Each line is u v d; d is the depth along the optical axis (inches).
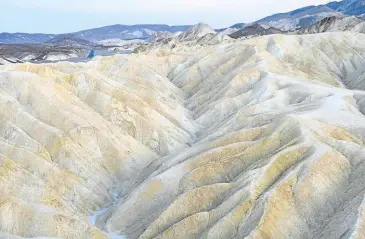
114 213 1611.7
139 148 2162.9
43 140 1915.6
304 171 1336.1
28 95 2178.9
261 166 1419.8
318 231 1185.4
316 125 1596.9
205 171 1556.3
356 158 1398.9
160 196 1593.3
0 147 1733.5
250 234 1160.8
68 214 1411.2
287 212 1230.9
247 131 1752.0
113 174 1968.5
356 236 1036.5
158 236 1339.8
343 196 1279.5
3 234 1187.9
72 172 1801.2
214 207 1385.3
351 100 2057.1
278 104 2262.6
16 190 1471.5
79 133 2009.1
